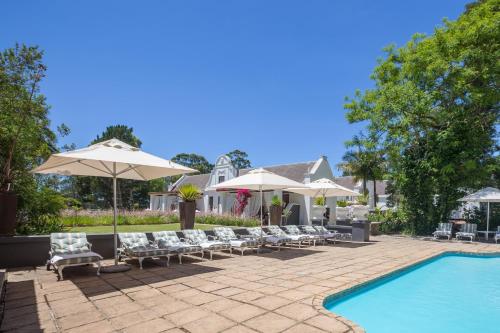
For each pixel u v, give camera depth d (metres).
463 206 22.86
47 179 14.66
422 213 21.33
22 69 12.56
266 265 9.70
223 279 7.77
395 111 20.56
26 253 8.98
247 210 27.94
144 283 7.29
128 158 7.75
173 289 6.79
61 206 12.34
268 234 14.51
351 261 10.64
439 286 8.91
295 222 25.09
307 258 11.18
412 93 19.88
